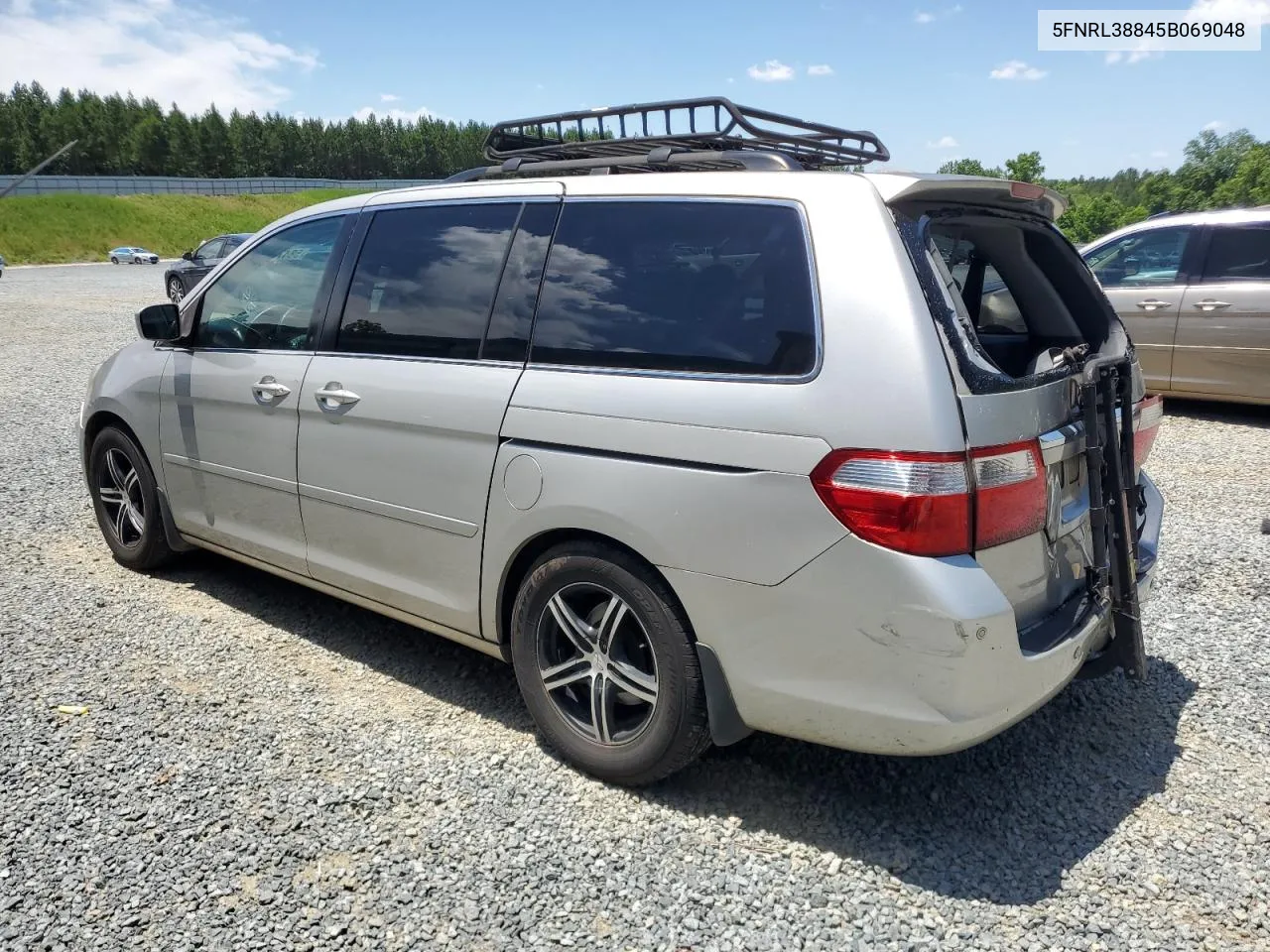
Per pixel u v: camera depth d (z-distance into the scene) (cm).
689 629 269
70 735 320
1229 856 263
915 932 233
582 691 307
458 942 229
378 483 340
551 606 298
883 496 230
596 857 262
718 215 274
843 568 237
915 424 229
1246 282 802
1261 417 849
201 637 404
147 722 330
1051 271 334
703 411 257
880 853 264
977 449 232
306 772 301
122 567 486
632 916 238
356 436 345
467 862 258
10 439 767
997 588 233
